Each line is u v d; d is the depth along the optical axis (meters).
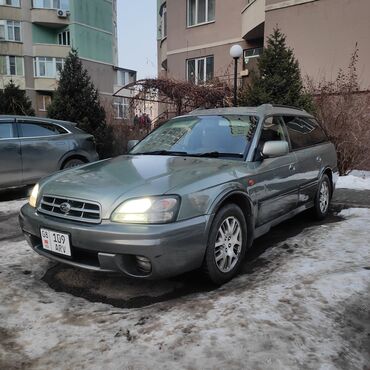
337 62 11.84
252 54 17.19
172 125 5.11
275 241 4.88
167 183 3.41
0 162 7.36
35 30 39.28
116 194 3.31
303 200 5.24
